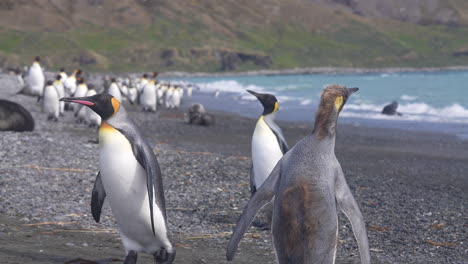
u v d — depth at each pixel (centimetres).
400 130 1948
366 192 949
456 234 689
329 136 349
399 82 5447
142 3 17438
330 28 17288
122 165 421
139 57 13100
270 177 356
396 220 757
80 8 16862
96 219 481
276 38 16562
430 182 1055
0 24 14938
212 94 4562
